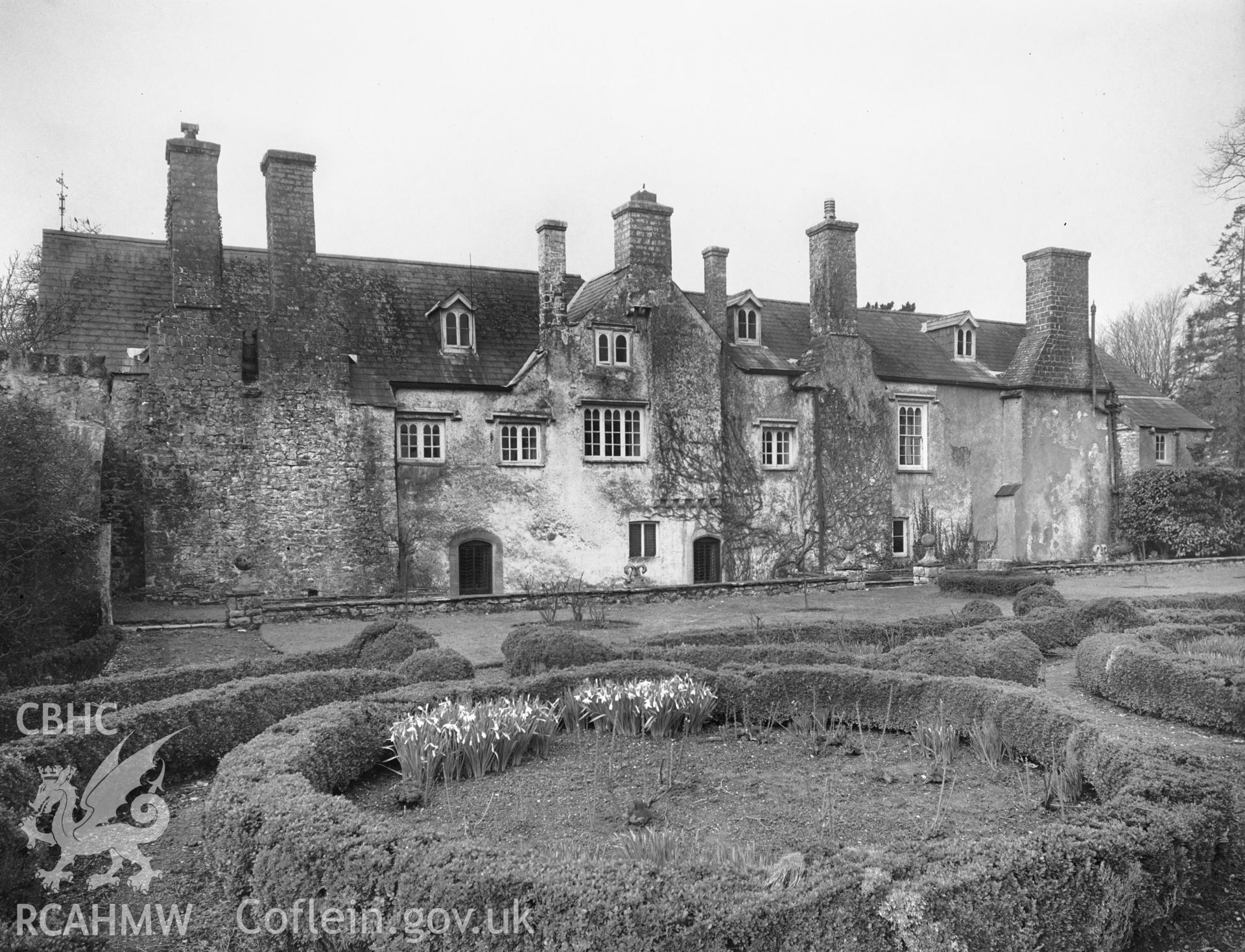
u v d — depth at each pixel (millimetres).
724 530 29219
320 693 9500
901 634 15031
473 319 27000
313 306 24016
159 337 22578
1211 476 34438
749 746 8688
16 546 15023
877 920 4562
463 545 26062
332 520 23859
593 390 27453
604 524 27500
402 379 25219
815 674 9633
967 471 33562
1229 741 9469
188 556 22594
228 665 10953
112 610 18922
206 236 23062
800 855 5020
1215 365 48469
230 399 23094
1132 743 6789
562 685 9758
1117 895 5066
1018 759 8164
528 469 26609
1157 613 15266
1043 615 15055
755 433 29953
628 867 4801
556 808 6914
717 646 12227
